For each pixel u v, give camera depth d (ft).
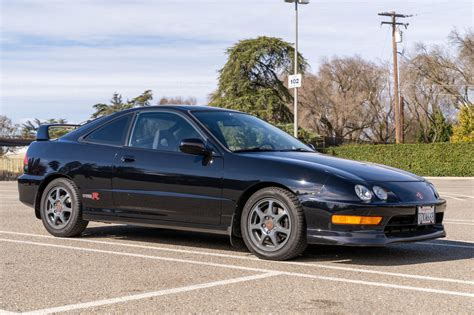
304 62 162.61
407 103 214.90
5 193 59.57
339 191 19.81
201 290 16.34
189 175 22.35
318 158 22.00
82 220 25.45
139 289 16.39
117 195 24.18
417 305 14.92
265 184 21.06
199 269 19.19
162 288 16.53
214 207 21.81
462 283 17.43
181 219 22.62
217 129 23.04
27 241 24.67
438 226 21.81
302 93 217.97
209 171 21.98
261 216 20.97
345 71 224.74
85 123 26.71
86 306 14.61
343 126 221.66
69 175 25.57
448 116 213.46
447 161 115.03
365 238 19.58
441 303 15.14
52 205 26.17
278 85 162.40
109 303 14.89
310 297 15.62
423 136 212.84
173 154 23.07
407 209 20.17
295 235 20.30
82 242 24.57
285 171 20.66
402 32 142.72
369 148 125.29
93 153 25.14
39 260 20.52
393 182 20.80
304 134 156.25
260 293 16.03
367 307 14.69
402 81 209.46
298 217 20.26
